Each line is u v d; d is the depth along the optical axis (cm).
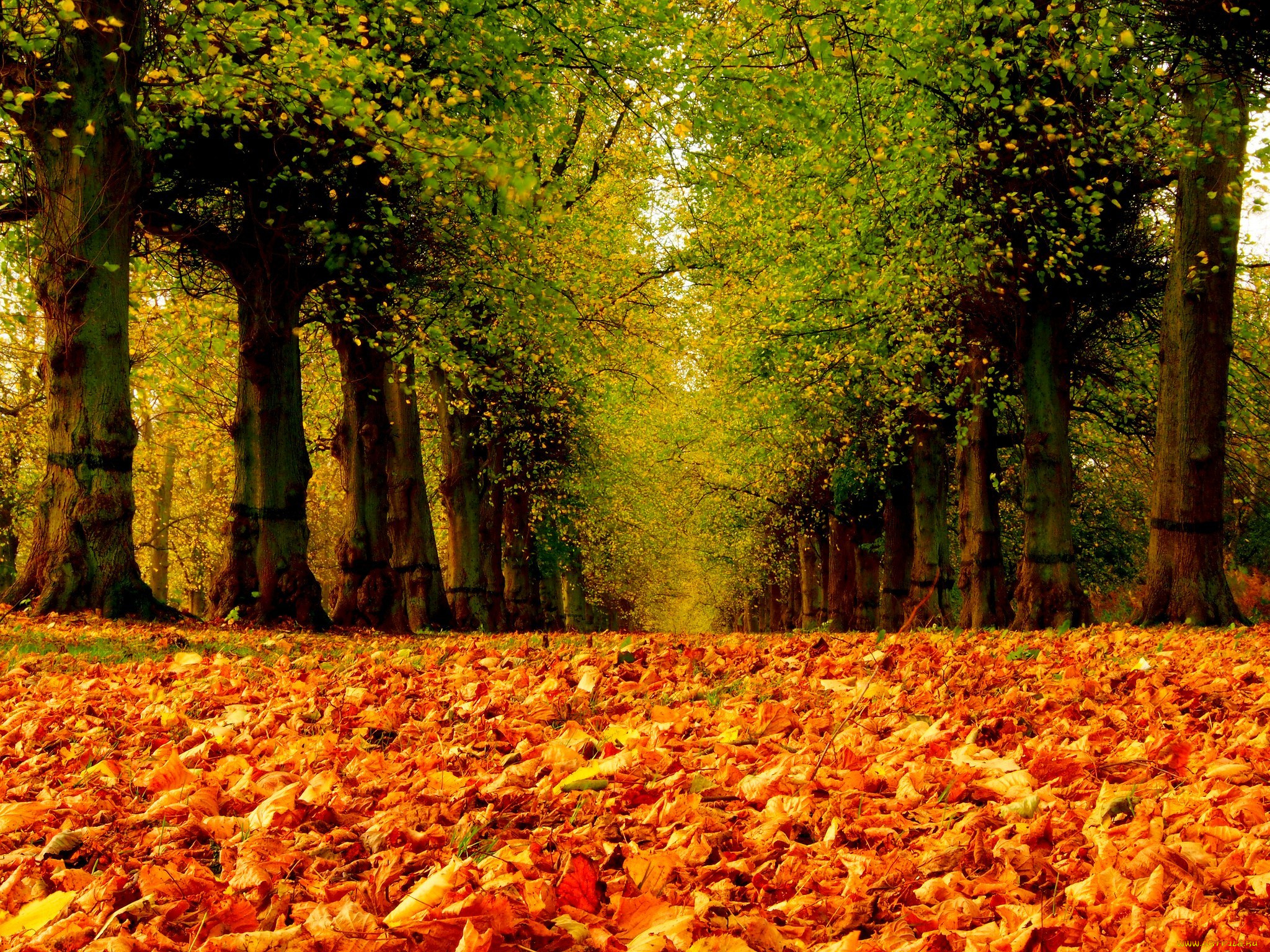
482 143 1151
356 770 388
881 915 241
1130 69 1129
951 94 1389
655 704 536
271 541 1427
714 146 1856
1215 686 558
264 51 1134
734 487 3288
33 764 432
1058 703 508
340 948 212
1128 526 2517
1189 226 1316
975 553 1852
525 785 352
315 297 1719
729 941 211
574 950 217
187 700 570
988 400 1784
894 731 457
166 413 2359
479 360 2070
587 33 1400
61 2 927
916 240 1459
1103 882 243
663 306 2498
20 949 227
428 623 1955
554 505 2989
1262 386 1694
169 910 246
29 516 2555
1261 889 231
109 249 1100
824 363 1852
